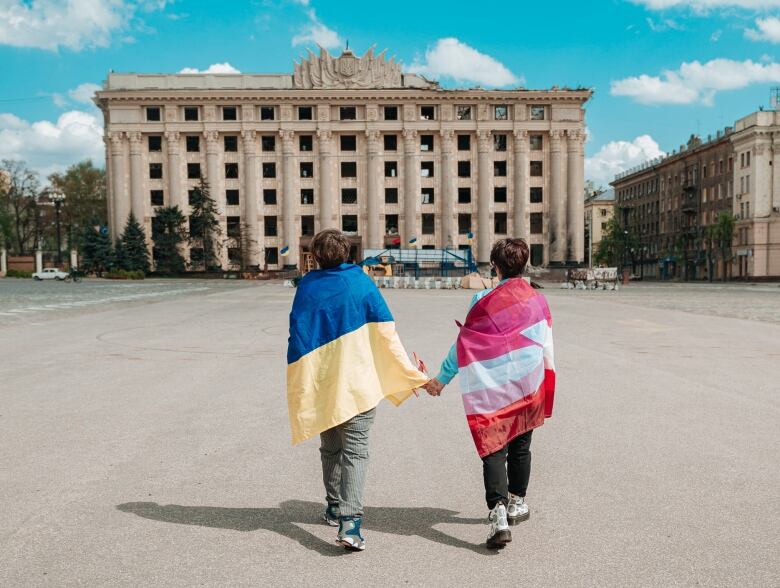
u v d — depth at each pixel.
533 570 3.48
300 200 85.12
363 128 83.56
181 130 83.44
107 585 3.30
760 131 74.69
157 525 4.09
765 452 5.68
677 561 3.57
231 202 84.88
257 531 4.02
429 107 84.19
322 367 3.98
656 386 8.84
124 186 83.81
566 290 47.41
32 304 25.47
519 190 84.31
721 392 8.42
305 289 4.08
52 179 99.62
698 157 90.12
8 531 3.97
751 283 72.06
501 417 3.94
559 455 5.63
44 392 8.34
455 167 85.06
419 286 52.12
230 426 6.65
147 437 6.20
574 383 9.08
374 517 4.27
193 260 83.81
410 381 4.04
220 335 15.02
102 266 81.19
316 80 84.06
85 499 4.54
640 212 111.25
